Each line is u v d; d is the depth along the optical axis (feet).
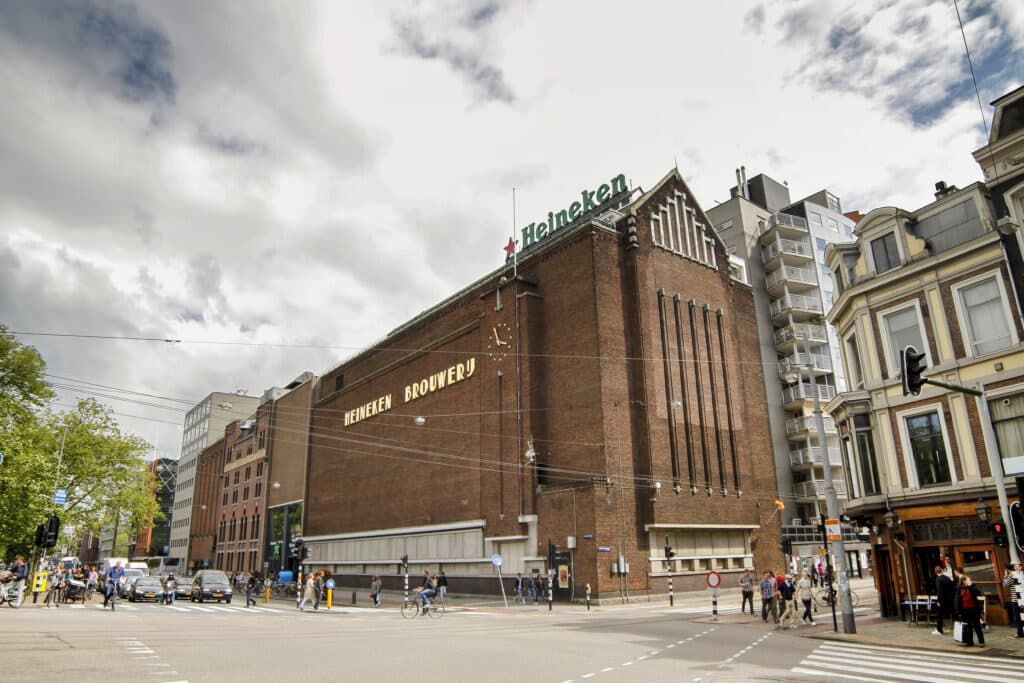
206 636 59.77
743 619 82.48
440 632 68.03
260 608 119.55
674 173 157.17
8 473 120.26
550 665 44.93
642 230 144.15
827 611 91.04
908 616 72.74
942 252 73.46
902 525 74.38
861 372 81.46
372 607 122.01
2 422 128.47
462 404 157.38
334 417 216.95
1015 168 68.69
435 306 181.78
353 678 38.70
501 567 134.41
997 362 68.03
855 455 80.38
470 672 41.52
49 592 111.55
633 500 124.36
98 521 154.20
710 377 147.23
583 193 167.43
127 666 40.60
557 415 134.41
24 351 141.59
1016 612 58.08
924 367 53.83
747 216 197.57
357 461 198.90
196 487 338.54
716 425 144.25
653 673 41.91
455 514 152.35
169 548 381.81
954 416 71.05
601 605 111.96
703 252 157.48
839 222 209.46
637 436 130.31
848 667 45.21
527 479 131.54
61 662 41.24
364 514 189.78
